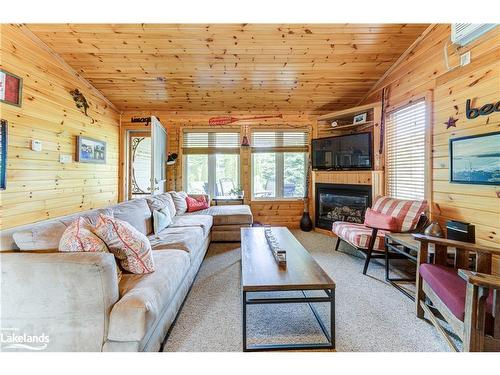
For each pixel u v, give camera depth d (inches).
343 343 62.9
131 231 64.9
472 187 90.3
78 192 146.3
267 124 199.5
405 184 132.8
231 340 63.9
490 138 82.5
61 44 123.6
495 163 80.8
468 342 49.1
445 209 103.1
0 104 98.0
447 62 102.3
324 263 118.8
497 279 47.6
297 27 116.7
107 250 59.1
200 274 105.2
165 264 71.3
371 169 154.7
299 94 175.2
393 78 144.1
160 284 59.7
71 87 141.3
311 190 200.1
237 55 135.6
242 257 78.7
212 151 199.0
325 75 153.3
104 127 174.1
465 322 50.0
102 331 49.4
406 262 120.2
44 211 120.2
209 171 202.4
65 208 135.1
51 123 125.2
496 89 81.6
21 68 107.9
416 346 61.8
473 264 81.5
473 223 89.8
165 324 63.3
